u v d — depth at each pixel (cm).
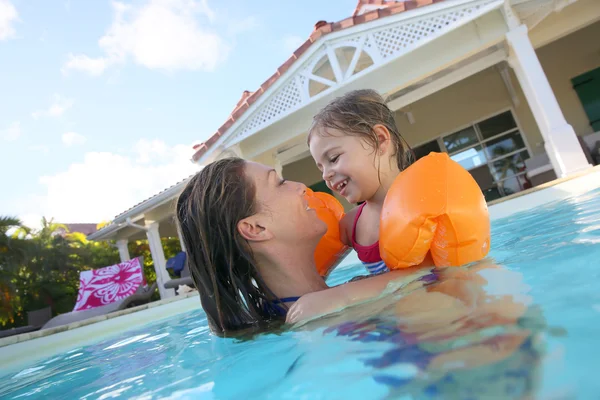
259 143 884
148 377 138
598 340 64
